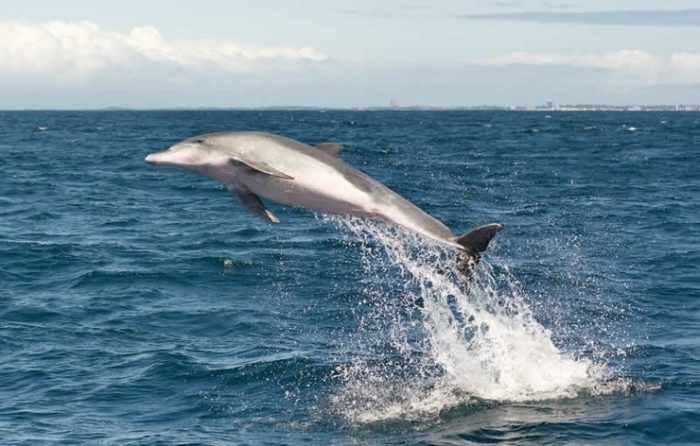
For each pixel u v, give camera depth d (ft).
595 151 271.49
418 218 34.19
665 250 93.09
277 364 53.06
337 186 33.65
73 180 173.68
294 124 588.09
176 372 51.80
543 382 49.32
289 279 78.23
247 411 45.98
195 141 34.09
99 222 115.85
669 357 53.98
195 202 138.82
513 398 47.01
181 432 42.96
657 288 74.49
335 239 97.81
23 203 135.95
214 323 63.41
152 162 33.94
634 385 48.44
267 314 65.87
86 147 296.71
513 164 213.25
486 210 125.39
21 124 601.62
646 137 381.40
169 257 88.38
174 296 72.23
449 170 193.77
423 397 47.42
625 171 194.59
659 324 62.64
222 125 563.48
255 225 110.22
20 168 202.18
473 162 219.00
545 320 63.82
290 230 105.19
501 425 43.19
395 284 74.74
